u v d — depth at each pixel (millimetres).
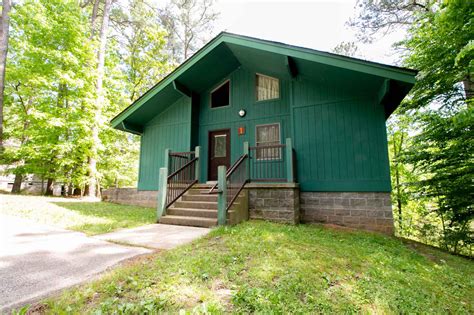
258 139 7309
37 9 8484
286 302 1812
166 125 8172
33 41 8742
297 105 6402
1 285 1954
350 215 5504
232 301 1751
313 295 1989
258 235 3789
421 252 4098
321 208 5789
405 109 7578
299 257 2840
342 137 5820
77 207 6633
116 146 12828
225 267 2416
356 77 5305
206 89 8273
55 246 3072
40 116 8156
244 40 6188
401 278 2578
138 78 15375
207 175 7684
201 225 4684
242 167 6625
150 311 1567
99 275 2188
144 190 8141
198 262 2482
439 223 7738
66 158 9258
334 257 3018
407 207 9516
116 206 7578
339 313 1771
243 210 5391
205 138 7988
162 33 14656
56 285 1982
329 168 5840
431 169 5895
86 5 12492
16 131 9883
